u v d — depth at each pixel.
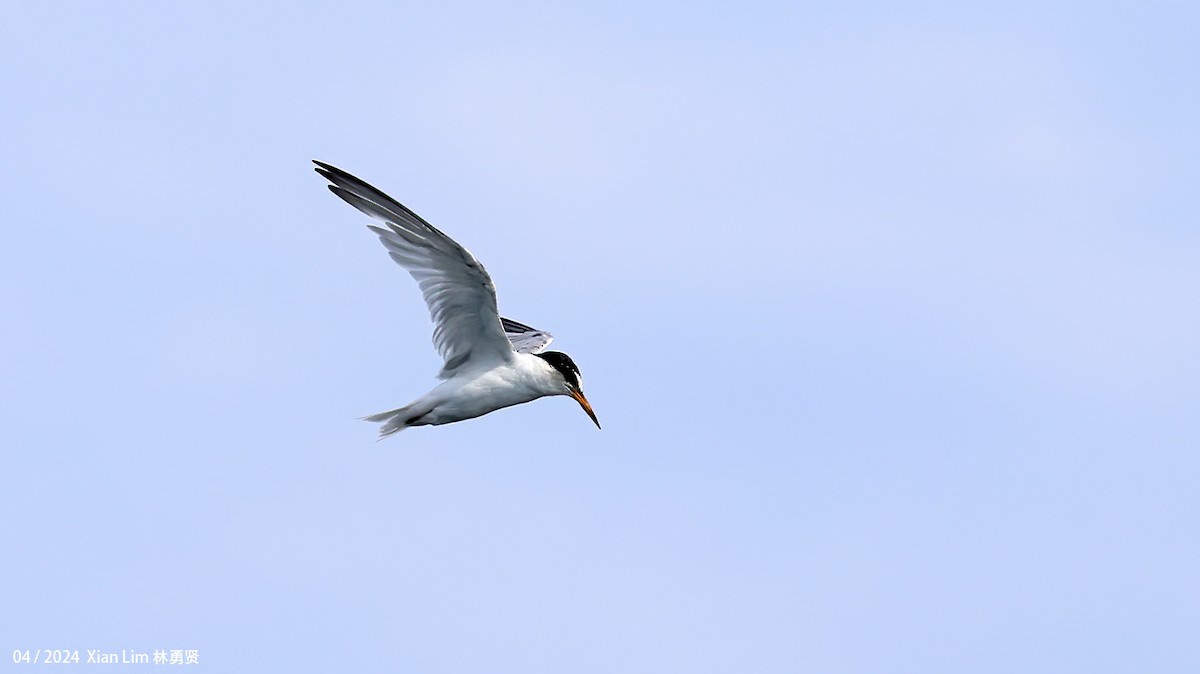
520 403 15.52
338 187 13.98
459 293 14.43
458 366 15.27
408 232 13.92
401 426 15.27
